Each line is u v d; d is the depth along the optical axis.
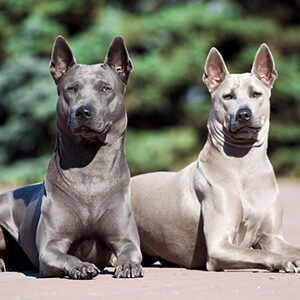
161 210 11.49
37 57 46.31
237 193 10.48
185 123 51.50
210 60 11.45
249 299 7.14
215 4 54.94
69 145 10.19
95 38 47.06
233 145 10.66
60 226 10.06
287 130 53.75
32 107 44.50
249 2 56.22
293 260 9.46
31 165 45.56
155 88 48.66
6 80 45.09
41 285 8.34
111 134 10.32
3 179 44.91
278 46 54.66
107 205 10.21
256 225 10.60
